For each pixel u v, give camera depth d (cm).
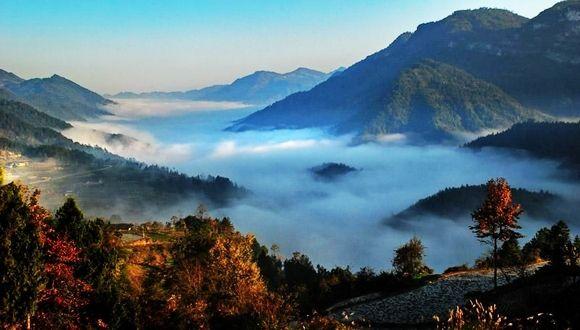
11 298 2600
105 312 3288
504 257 8650
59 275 3084
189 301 3981
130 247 6825
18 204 2880
